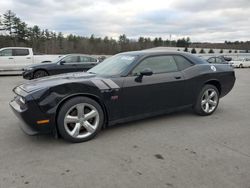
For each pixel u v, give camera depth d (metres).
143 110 4.68
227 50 79.44
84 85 4.00
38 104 3.70
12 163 3.33
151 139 4.18
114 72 4.63
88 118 4.09
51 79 4.29
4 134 4.42
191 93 5.27
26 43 60.31
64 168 3.20
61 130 3.87
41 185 2.81
